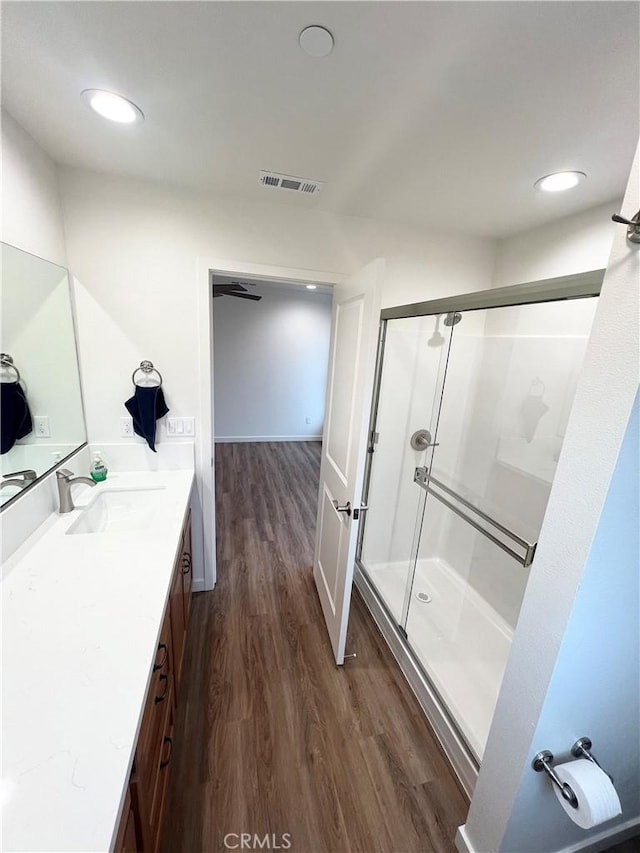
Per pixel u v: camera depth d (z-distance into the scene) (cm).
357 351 160
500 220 193
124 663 84
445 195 168
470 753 135
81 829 55
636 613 88
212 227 179
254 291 535
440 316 219
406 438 238
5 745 66
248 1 77
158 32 86
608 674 92
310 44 88
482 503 223
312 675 175
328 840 117
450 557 251
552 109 107
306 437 615
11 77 102
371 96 106
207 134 128
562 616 82
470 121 115
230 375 558
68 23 83
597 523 74
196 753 139
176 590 141
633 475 73
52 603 102
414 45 87
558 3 74
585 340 162
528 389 192
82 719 71
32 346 141
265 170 153
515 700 96
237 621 207
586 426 76
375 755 142
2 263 122
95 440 189
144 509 168
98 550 127
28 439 138
